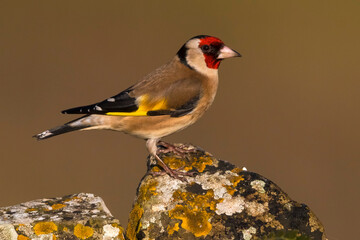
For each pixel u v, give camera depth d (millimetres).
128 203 13477
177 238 5500
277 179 14984
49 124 16828
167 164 6633
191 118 7570
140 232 5543
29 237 5242
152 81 7473
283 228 5594
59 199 5965
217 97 19219
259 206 5785
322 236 5570
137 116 7270
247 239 5512
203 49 7609
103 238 5340
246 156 15969
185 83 7477
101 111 7141
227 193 5941
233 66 21812
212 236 5523
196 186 6059
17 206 5766
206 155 6773
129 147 15672
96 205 5828
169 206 5758
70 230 5336
